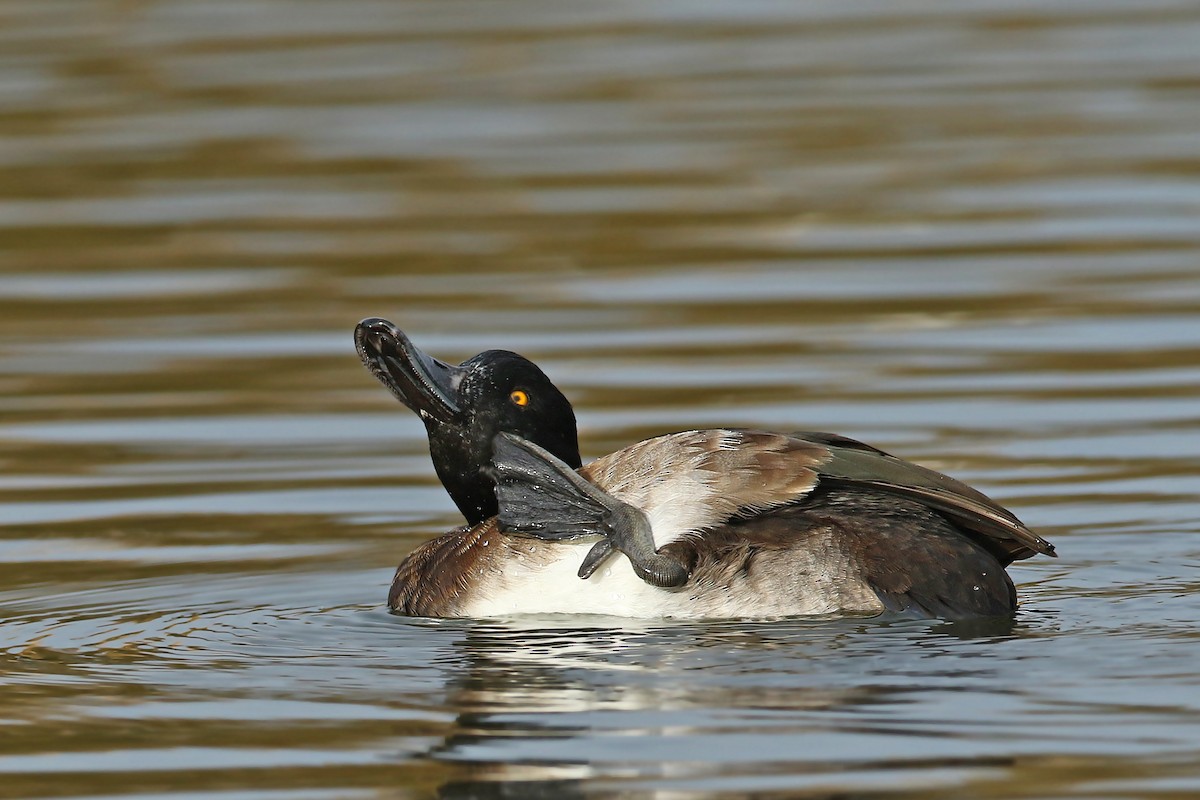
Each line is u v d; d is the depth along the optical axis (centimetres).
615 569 860
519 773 675
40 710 763
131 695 780
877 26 2617
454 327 1545
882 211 1845
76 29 2614
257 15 2691
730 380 1408
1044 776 654
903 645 788
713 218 1836
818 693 735
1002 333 1505
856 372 1421
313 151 2095
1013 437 1271
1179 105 2177
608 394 1380
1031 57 2431
